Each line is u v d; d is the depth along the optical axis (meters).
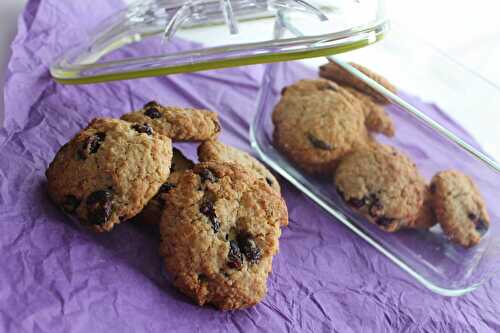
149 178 0.39
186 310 0.38
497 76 0.72
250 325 0.39
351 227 0.48
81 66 0.43
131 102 0.52
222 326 0.38
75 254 0.38
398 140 0.48
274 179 0.46
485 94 0.48
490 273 0.47
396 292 0.45
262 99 0.52
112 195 0.38
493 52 0.72
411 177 0.47
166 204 0.39
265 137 0.51
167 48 0.43
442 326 0.44
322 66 0.49
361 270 0.46
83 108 0.49
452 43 0.72
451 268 0.47
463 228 0.46
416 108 0.45
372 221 0.47
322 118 0.48
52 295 0.36
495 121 0.47
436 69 0.48
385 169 0.47
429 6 0.71
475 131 0.46
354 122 0.48
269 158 0.51
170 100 0.53
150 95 0.53
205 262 0.38
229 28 0.42
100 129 0.40
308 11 0.43
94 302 0.36
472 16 0.71
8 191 0.39
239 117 0.55
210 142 0.44
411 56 0.48
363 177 0.47
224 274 0.38
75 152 0.39
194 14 0.43
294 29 0.42
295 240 0.46
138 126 0.41
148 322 0.37
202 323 0.38
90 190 0.38
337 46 0.42
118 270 0.38
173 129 0.43
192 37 0.43
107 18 0.47
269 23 0.42
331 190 0.49
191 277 0.38
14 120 0.45
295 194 0.50
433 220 0.47
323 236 0.47
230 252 0.38
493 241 0.46
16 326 0.34
